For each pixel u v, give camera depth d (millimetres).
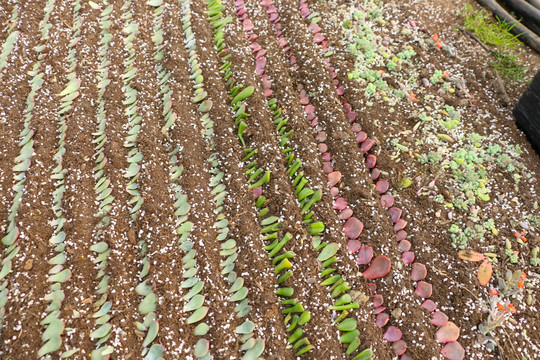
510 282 1922
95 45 2766
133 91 2568
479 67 2730
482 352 1815
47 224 2066
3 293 1829
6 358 1676
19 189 2164
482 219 2150
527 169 2316
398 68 2721
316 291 1922
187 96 2557
